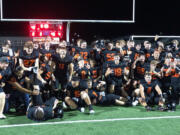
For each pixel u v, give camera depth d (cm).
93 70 629
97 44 725
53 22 976
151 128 387
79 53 688
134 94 579
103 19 1020
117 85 599
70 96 517
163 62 618
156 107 554
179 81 563
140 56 609
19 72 431
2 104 453
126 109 533
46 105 439
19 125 404
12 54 668
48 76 530
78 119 445
